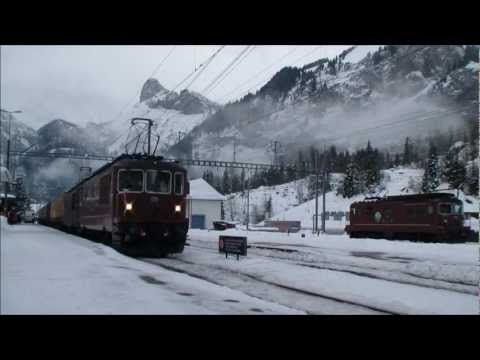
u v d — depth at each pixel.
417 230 36.78
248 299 10.23
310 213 89.62
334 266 18.08
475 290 12.41
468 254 22.88
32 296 8.82
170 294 9.83
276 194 114.44
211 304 9.19
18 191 74.25
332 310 9.88
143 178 20.19
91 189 26.61
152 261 19.16
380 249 27.14
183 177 20.88
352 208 43.16
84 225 28.70
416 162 119.81
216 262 19.08
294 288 12.78
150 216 20.06
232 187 127.38
